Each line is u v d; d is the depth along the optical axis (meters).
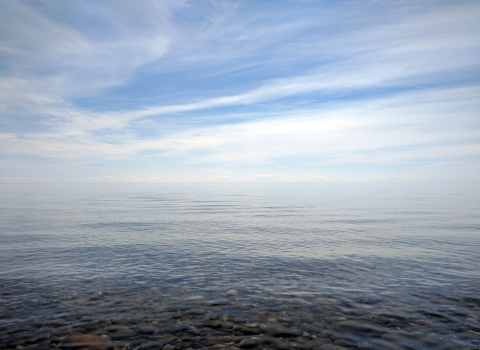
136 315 8.19
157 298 9.45
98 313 8.30
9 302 9.02
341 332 7.19
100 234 21.22
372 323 7.66
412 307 8.66
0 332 7.14
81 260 14.16
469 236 20.11
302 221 28.72
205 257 14.86
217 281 11.16
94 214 34.06
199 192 106.44
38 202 53.16
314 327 7.46
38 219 29.05
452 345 6.57
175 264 13.55
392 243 17.98
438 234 20.97
